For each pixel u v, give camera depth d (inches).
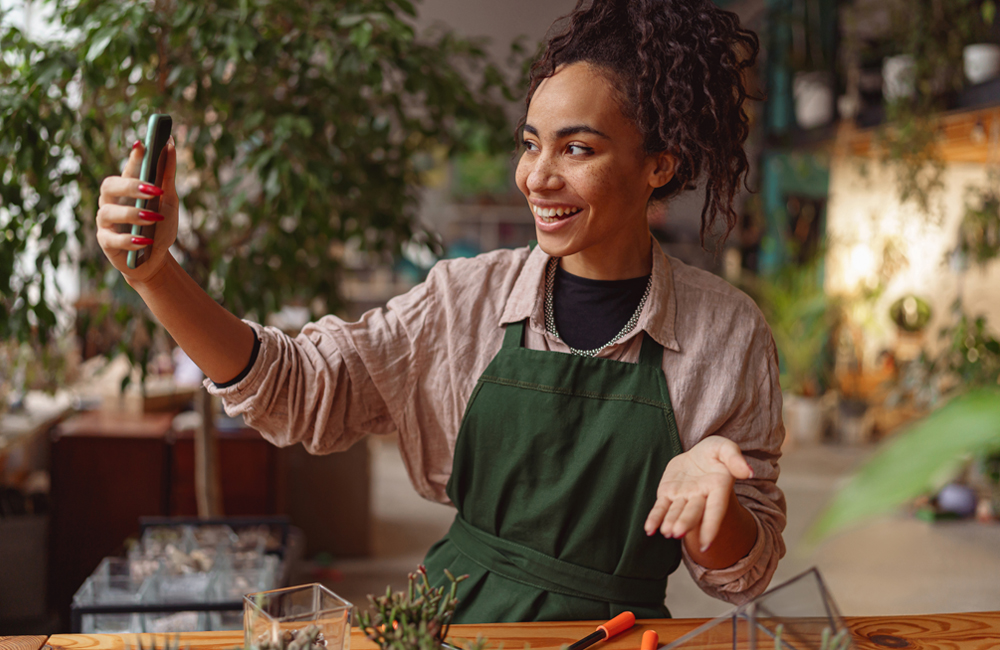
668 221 246.8
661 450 41.3
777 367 44.9
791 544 159.2
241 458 129.6
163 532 85.8
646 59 37.6
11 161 73.2
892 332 251.9
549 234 39.9
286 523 91.1
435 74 88.8
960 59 179.9
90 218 83.6
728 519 37.8
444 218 307.4
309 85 80.7
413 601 32.4
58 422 130.0
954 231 244.4
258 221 86.9
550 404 41.7
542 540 42.1
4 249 73.8
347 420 44.8
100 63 74.7
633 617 39.5
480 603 42.5
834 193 254.2
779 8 233.3
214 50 74.6
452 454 45.6
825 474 211.2
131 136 87.9
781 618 29.8
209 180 91.2
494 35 187.9
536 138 39.1
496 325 44.3
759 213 242.8
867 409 243.9
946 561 149.1
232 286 82.6
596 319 43.5
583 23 39.2
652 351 42.8
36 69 69.2
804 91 244.2
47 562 121.4
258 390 41.4
